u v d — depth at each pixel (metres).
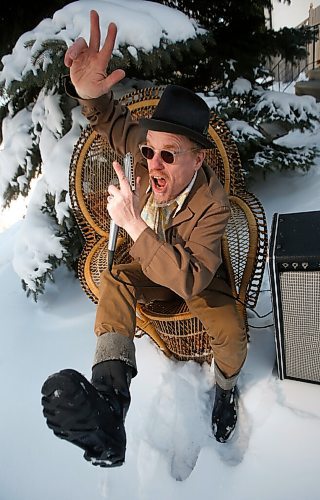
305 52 3.24
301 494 1.49
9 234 3.64
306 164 2.96
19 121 2.61
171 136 1.36
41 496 1.61
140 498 1.56
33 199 2.43
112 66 2.19
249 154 2.97
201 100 1.40
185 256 1.28
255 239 1.68
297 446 1.60
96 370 1.33
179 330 1.80
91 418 1.09
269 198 2.99
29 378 2.03
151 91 1.93
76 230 2.44
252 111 2.96
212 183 1.47
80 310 2.41
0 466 1.71
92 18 1.49
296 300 1.60
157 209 1.51
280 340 1.71
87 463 1.68
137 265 1.67
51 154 2.38
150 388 1.90
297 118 2.91
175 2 2.92
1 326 2.36
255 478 1.55
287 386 1.81
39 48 2.12
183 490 1.57
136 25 2.21
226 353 1.55
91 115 1.72
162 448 1.70
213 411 1.73
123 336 1.41
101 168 1.96
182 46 2.36
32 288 2.36
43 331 2.29
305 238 1.64
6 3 2.58
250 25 3.06
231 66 2.93
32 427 1.83
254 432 1.67
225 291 1.60
